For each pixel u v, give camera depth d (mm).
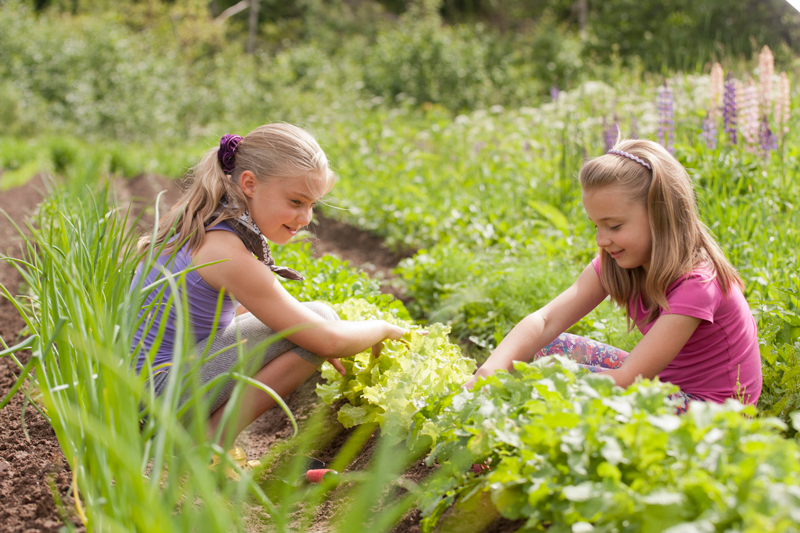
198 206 2139
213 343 2182
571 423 1368
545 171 5926
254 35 23906
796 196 3887
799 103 5191
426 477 1916
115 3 22453
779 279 2988
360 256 5699
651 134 5246
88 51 17000
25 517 1703
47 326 1926
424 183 6754
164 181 10359
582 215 4777
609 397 1442
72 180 6254
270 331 2199
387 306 3154
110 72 16875
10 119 14859
